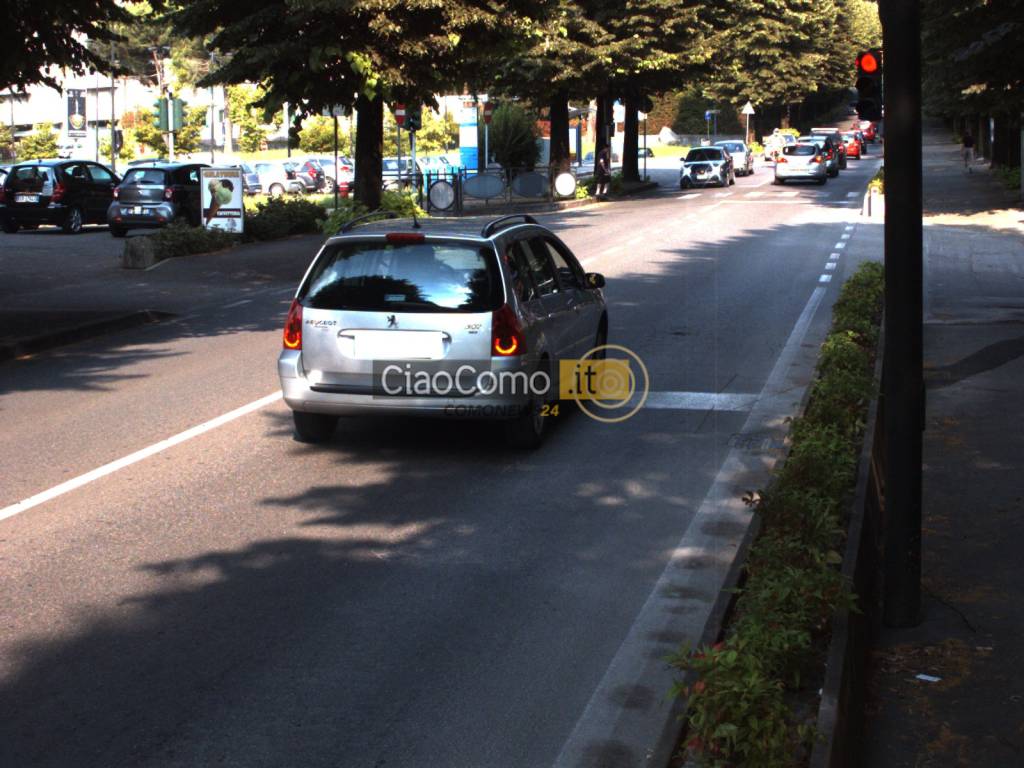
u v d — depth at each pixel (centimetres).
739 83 9412
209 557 679
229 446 938
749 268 2203
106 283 2117
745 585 558
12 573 649
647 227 3152
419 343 880
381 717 485
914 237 573
